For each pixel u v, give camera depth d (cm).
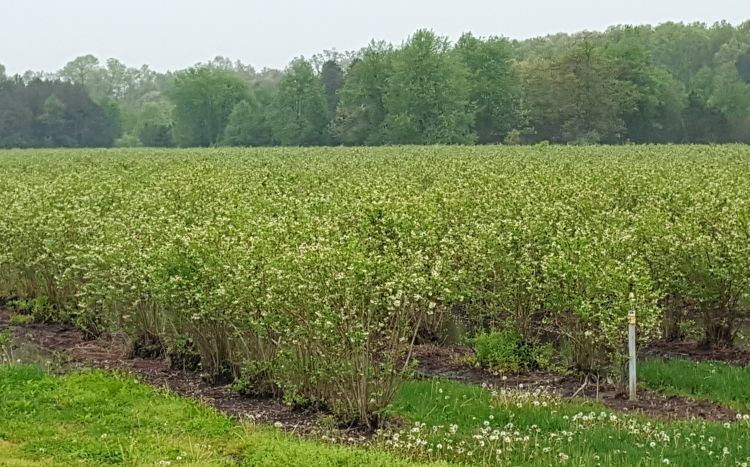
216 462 924
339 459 912
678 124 9638
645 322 1232
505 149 5581
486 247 1427
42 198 1927
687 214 1644
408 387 1244
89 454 949
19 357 1491
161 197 1973
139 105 17925
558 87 9262
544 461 928
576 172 2712
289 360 1148
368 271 1052
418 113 9281
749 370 1329
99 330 1580
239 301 1159
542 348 1410
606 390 1270
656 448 957
